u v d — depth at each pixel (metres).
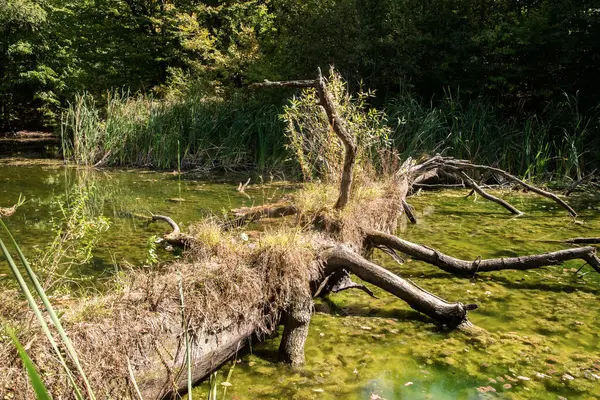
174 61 21.89
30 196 8.27
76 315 2.46
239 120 13.03
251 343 3.33
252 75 15.00
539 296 4.26
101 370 2.25
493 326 3.68
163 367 2.56
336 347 3.31
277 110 12.67
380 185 6.34
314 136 6.17
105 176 11.13
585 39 12.19
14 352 2.07
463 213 7.57
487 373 3.00
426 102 14.33
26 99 23.28
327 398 2.71
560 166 10.77
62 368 2.11
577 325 3.68
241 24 17.59
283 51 15.34
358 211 4.99
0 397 1.95
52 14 22.03
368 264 3.80
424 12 14.47
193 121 13.05
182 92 17.31
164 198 8.35
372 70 13.93
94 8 21.53
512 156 10.98
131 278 3.03
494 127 11.74
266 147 12.56
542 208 8.00
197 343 2.76
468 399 2.71
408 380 2.91
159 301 2.72
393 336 3.47
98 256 5.02
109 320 2.48
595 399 2.74
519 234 6.24
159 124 13.19
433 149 10.29
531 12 14.04
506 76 13.05
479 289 4.41
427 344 3.36
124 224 6.40
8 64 22.11
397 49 13.32
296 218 4.80
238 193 8.91
